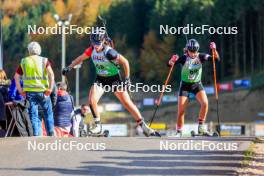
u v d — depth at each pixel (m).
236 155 30.39
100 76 39.34
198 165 27.72
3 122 41.25
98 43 38.44
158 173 25.92
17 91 41.97
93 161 28.55
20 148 31.98
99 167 27.19
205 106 43.75
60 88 44.31
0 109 40.19
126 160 28.83
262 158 29.58
